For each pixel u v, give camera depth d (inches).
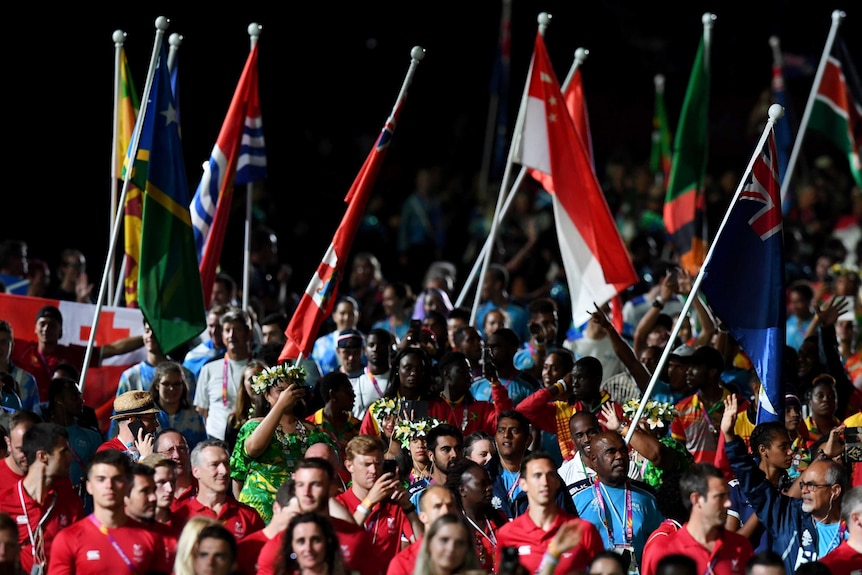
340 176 3902.6
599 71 4712.1
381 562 1460.4
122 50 2075.5
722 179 4259.4
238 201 3400.6
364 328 2662.4
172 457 1512.1
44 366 1998.0
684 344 2231.8
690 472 1375.5
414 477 1658.5
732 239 1659.7
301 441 1615.4
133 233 2079.2
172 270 1808.6
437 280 2618.1
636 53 4724.4
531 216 3693.4
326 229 3663.9
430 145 4291.3
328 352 2273.6
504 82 4062.5
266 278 2787.9
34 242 3346.5
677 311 2506.2
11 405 1747.0
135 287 2085.4
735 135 4564.5
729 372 2201.0
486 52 4471.0
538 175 2102.6
